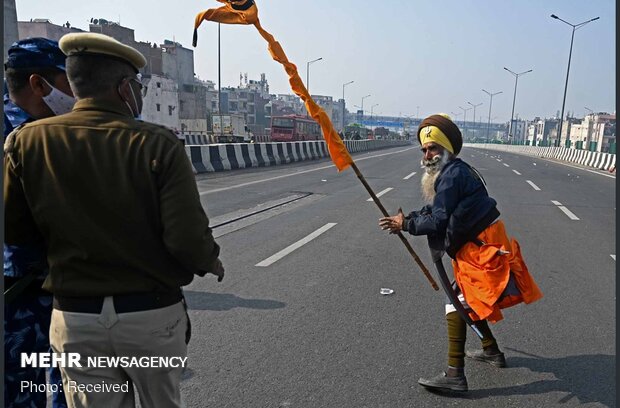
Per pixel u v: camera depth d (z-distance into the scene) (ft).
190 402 8.83
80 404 5.26
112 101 5.08
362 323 12.62
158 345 5.23
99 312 4.92
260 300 14.16
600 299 14.65
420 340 11.67
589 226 26.23
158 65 183.73
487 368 10.44
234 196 34.94
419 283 16.03
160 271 5.09
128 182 4.79
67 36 4.92
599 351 11.22
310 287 15.40
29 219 5.14
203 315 12.96
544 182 50.47
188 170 5.07
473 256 8.82
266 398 9.05
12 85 6.25
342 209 30.40
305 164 72.38
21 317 6.31
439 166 8.98
